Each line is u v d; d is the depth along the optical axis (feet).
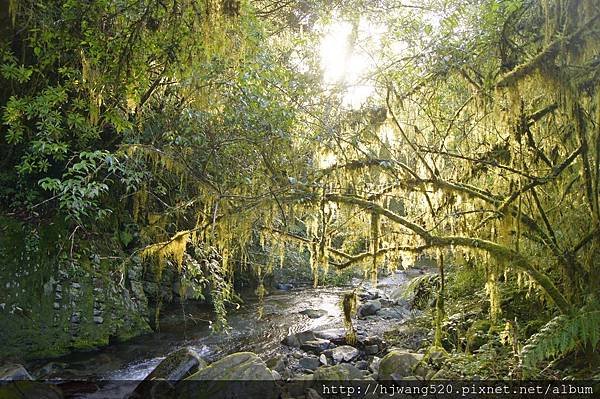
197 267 24.40
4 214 24.47
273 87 21.72
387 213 17.37
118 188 27.04
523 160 16.02
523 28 15.97
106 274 27.58
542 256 17.34
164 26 17.60
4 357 22.08
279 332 29.84
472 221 18.30
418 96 18.79
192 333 29.30
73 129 22.44
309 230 22.43
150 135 23.31
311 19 26.48
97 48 17.07
